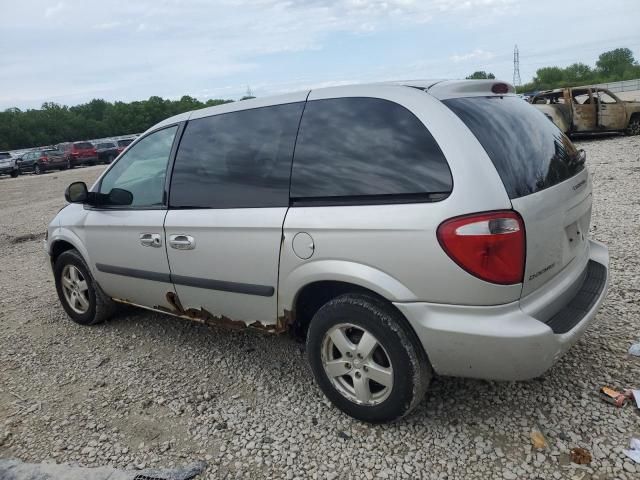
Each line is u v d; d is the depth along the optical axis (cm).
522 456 254
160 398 337
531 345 237
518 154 259
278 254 293
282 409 312
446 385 317
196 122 356
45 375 386
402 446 270
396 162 258
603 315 385
